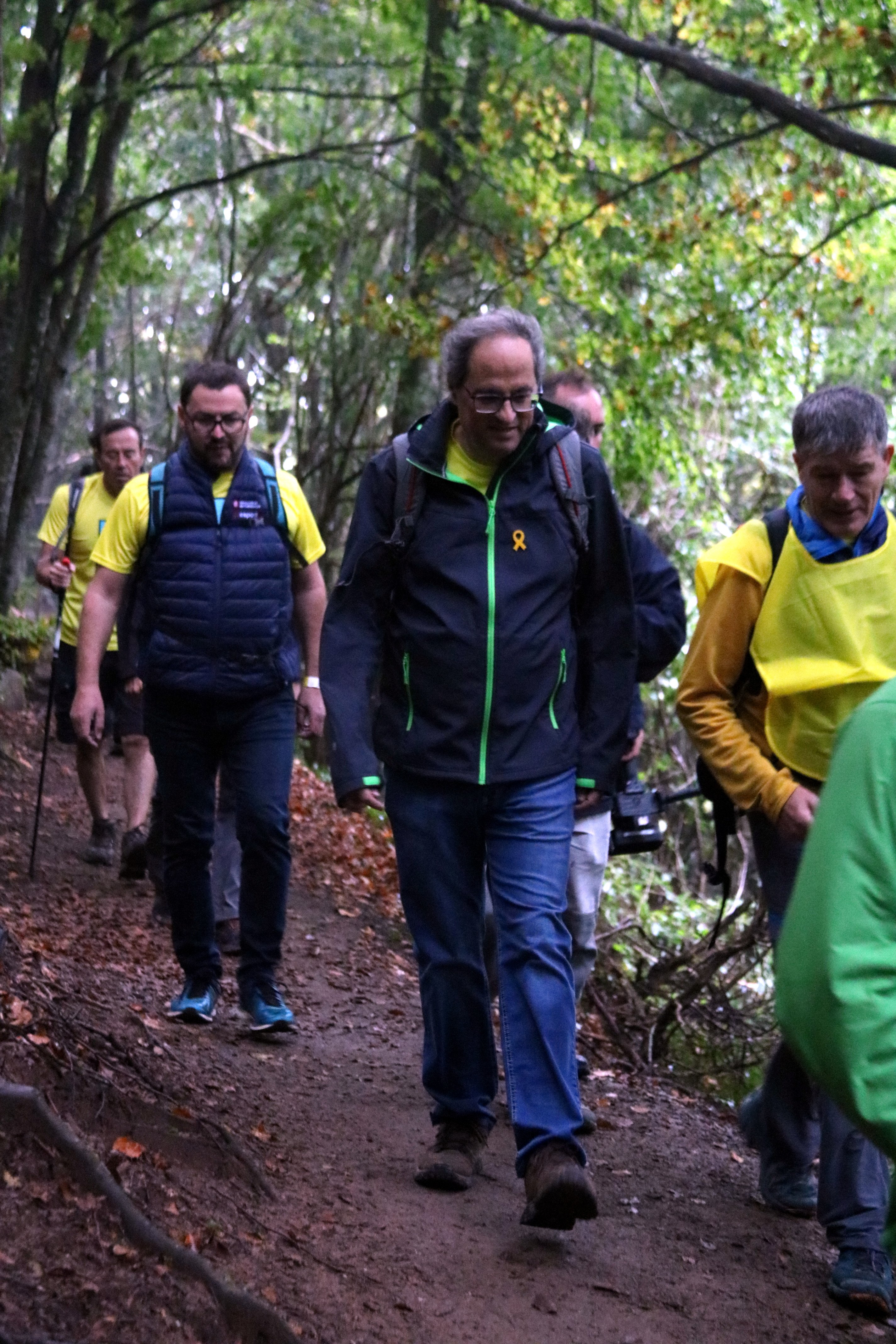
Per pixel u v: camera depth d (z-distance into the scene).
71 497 8.61
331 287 19.48
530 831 3.84
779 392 16.94
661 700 15.03
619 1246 3.86
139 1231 2.87
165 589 5.17
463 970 3.97
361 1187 3.95
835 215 14.62
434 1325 3.16
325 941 7.64
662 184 15.30
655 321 16.23
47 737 7.93
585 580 3.98
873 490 3.74
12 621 14.77
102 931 6.70
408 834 3.92
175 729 5.25
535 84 17.17
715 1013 7.09
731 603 3.94
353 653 3.96
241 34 20.02
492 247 17.11
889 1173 3.82
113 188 19.78
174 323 26.86
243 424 5.20
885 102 10.97
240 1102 4.43
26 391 16.48
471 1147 4.09
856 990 1.91
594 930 4.93
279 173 23.02
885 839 1.96
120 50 16.08
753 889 10.59
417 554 3.88
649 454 16.22
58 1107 3.40
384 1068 5.34
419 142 18.31
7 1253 2.70
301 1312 3.04
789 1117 4.30
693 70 10.93
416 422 4.01
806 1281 3.82
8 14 17.09
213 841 5.72
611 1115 5.41
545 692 3.86
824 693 3.83
